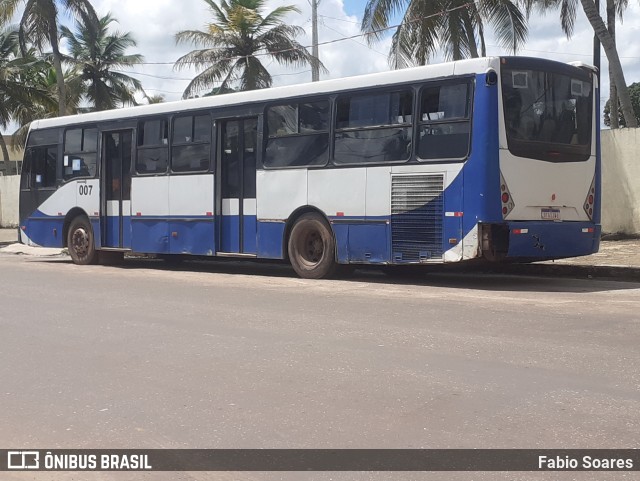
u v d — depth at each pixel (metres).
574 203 11.38
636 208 16.89
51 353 7.04
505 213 10.46
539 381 5.70
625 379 5.71
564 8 23.17
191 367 6.40
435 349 6.80
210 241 13.80
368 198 11.62
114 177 15.73
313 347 7.00
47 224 17.09
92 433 4.87
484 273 13.81
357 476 4.06
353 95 11.88
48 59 35.72
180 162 14.33
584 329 7.55
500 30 24.06
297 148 12.59
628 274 12.24
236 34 32.03
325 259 12.26
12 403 5.54
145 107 15.00
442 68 10.88
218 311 9.16
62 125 16.73
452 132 10.73
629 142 16.94
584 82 11.64
